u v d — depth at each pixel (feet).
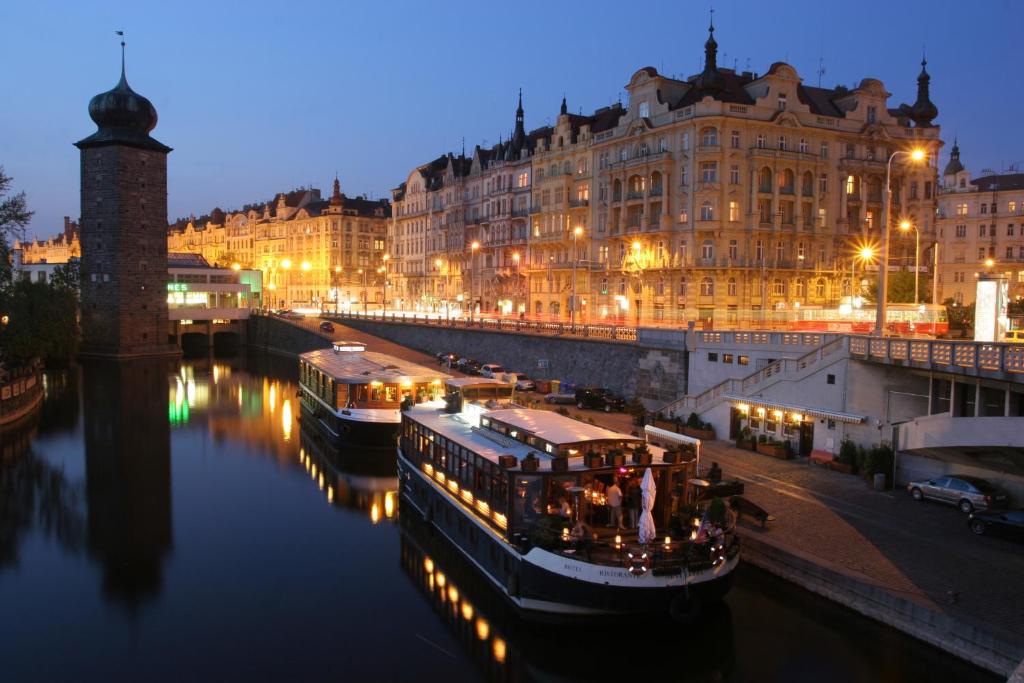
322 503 115.75
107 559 93.45
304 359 190.80
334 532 102.73
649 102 252.21
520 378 205.98
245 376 272.31
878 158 255.70
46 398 216.13
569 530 67.31
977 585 65.10
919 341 92.27
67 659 69.05
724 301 232.94
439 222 395.34
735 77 257.55
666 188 240.73
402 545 98.02
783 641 66.44
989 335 93.45
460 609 79.77
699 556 64.85
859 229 252.42
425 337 271.08
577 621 67.82
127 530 103.86
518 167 326.44
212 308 374.63
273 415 193.57
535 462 70.44
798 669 62.80
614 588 63.57
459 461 87.04
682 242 239.09
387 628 75.25
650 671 67.51
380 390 147.02
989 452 85.15
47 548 96.99
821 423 108.06
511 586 70.64
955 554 72.23
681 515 72.59
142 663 68.44
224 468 137.18
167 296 344.08
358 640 72.79
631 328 167.73
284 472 134.21
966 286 350.64
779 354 127.95
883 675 61.31
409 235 431.43
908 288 237.25
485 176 349.41
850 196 252.21
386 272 430.20
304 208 537.24
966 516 83.56
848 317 183.93
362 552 95.35
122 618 77.36
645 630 68.64
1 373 180.45
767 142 237.25
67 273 231.91
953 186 358.43
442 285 394.52
